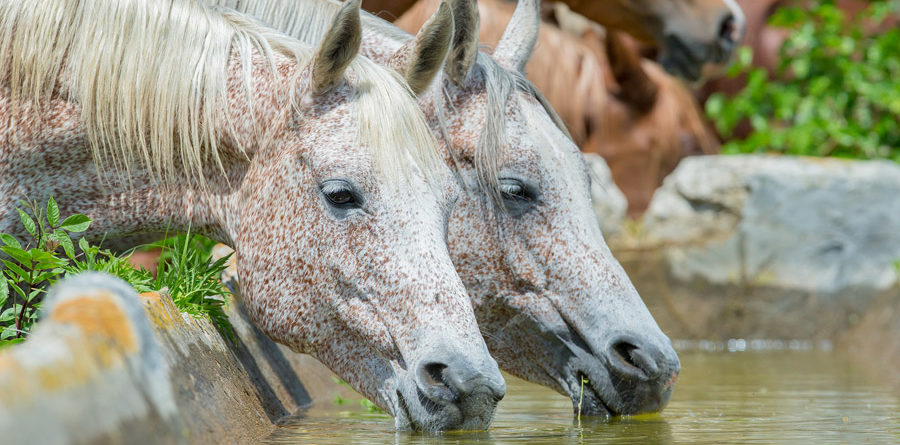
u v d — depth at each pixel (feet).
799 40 63.36
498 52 26.86
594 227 24.35
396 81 20.17
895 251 54.90
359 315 19.25
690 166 55.52
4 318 18.61
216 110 21.42
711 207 54.60
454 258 24.26
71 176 22.40
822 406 25.62
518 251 24.09
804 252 53.93
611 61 60.75
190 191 22.20
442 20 20.51
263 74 21.36
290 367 27.30
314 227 19.69
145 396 11.32
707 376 34.68
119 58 21.68
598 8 45.80
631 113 61.36
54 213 19.75
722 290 53.83
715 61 46.83
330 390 29.71
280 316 20.15
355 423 21.85
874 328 51.49
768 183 53.62
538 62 59.77
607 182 54.39
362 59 20.71
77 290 11.45
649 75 62.03
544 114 25.16
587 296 23.52
